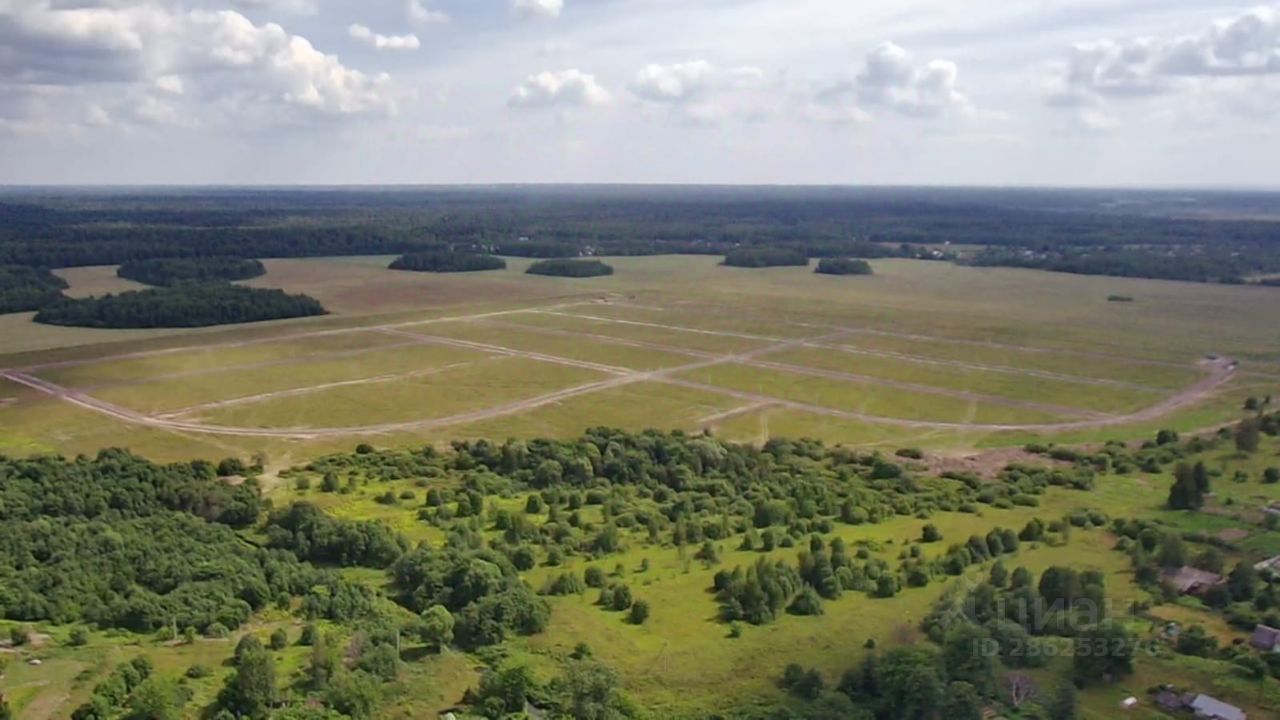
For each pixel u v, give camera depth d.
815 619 101.38
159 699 77.19
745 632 98.44
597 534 124.06
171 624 94.06
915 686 83.81
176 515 126.06
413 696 84.94
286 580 105.94
